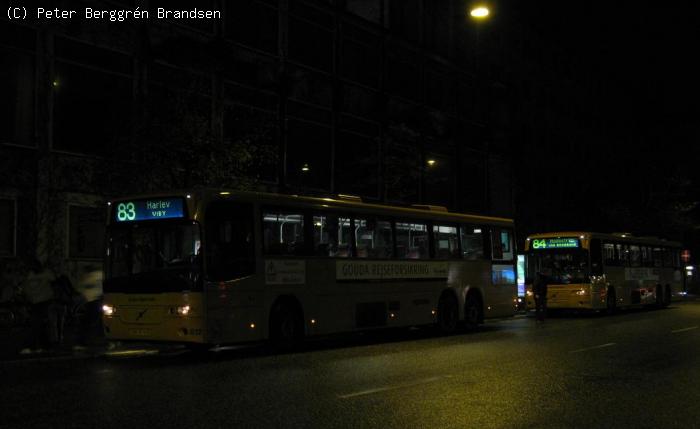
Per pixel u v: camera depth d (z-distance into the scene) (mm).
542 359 13820
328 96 32344
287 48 30094
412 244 18891
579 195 53094
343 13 33250
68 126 21906
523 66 51750
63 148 21719
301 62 31000
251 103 28234
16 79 20781
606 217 52219
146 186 18781
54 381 10883
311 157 31359
